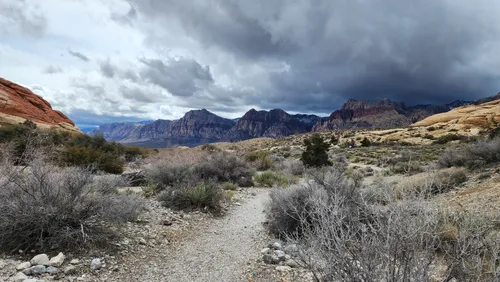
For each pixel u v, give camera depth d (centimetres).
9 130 1994
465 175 999
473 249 210
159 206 838
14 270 367
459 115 9819
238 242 584
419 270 189
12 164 562
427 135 7362
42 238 443
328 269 210
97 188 552
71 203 477
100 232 491
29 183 481
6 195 455
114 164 1577
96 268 401
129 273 407
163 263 455
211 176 1423
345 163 2816
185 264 455
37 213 438
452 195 776
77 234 452
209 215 804
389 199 240
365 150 5356
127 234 555
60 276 367
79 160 1431
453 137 5988
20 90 6222
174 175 1193
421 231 199
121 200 599
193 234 629
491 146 1134
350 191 482
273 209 650
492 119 7756
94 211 497
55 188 486
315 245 227
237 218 807
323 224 228
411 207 210
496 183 796
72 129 6156
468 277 204
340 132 12719
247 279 400
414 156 2697
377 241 198
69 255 430
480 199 627
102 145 2664
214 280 397
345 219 291
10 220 424
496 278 192
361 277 194
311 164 2211
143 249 502
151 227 630
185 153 1675
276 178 1598
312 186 607
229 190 1231
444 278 211
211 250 530
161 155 1761
